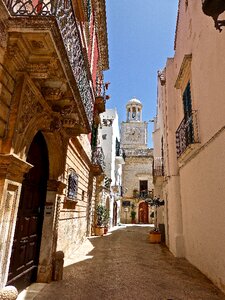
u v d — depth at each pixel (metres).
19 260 4.41
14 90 3.43
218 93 5.46
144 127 39.12
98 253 9.04
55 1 3.36
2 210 3.03
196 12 7.41
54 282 5.17
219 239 5.27
